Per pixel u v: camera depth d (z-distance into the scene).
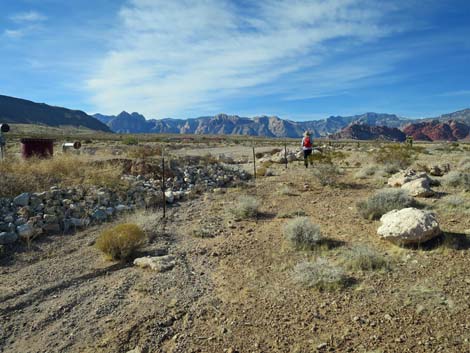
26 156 15.49
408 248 6.79
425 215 6.99
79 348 4.35
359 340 4.20
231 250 7.58
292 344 4.25
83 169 13.23
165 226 9.56
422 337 4.14
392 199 9.55
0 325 4.84
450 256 6.25
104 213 9.97
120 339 4.49
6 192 9.81
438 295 5.03
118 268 6.81
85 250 7.64
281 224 9.36
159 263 6.77
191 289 5.86
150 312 5.13
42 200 9.68
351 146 55.69
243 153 37.09
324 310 4.94
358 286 5.53
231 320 4.86
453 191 11.96
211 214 10.88
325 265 6.14
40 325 4.85
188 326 4.79
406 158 19.39
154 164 16.11
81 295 5.69
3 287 5.87
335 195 12.78
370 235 7.84
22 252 7.33
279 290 5.64
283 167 21.88
